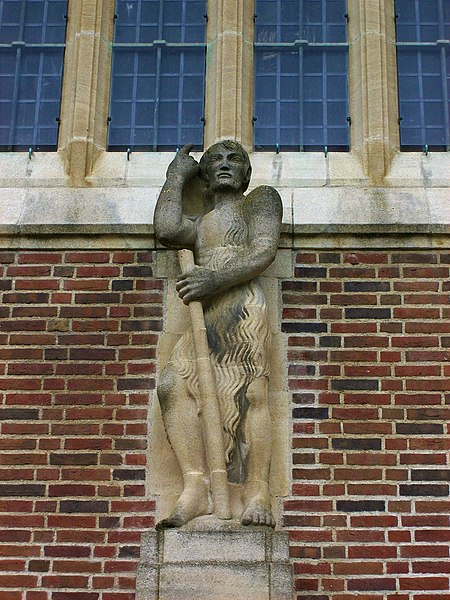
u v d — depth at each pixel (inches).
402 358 354.6
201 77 412.5
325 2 422.6
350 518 335.6
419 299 362.3
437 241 369.7
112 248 371.9
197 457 325.4
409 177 386.6
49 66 416.8
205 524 310.2
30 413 350.9
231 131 396.2
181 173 357.4
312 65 413.1
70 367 356.5
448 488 339.0
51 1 425.7
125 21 420.2
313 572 329.7
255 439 326.3
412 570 330.0
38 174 391.5
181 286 336.5
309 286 363.9
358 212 375.2
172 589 299.6
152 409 349.4
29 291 366.9
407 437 344.8
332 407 348.5
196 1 423.5
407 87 410.0
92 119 398.3
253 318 338.3
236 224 350.9
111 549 334.3
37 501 340.5
